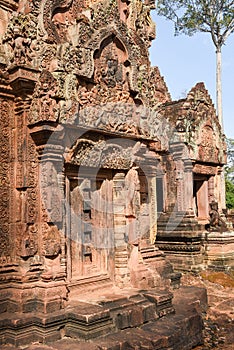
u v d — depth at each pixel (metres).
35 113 6.72
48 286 6.59
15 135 7.00
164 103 16.16
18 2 7.31
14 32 6.80
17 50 6.76
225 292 10.97
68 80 7.13
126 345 6.23
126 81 8.68
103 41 8.16
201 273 13.21
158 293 7.73
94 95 7.82
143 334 6.64
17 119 7.01
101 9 8.11
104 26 8.09
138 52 8.86
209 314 9.05
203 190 16.69
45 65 7.09
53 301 6.53
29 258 6.73
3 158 6.86
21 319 6.12
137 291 7.94
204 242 14.09
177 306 8.06
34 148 6.96
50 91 6.75
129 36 8.66
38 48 7.09
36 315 6.32
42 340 6.14
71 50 7.34
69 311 6.53
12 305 6.42
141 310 7.07
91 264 8.26
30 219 6.80
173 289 9.31
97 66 8.01
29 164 6.88
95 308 6.69
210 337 7.77
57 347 5.97
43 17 7.30
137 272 8.43
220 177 17.11
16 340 6.00
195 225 13.98
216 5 20.45
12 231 6.87
